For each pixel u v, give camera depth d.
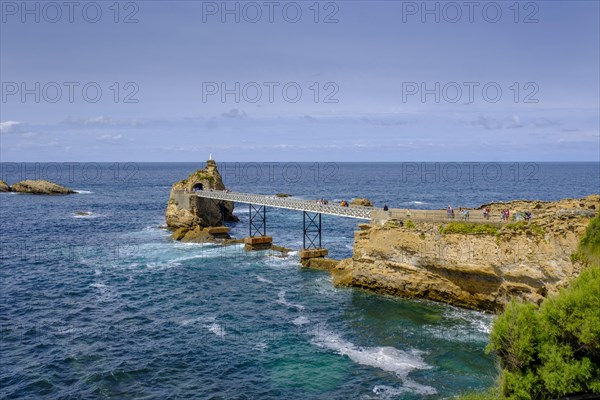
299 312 46.16
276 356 36.34
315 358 35.94
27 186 165.50
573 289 27.30
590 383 24.72
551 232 39.84
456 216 49.59
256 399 30.31
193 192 93.44
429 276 48.31
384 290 51.34
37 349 37.25
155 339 39.53
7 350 37.00
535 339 26.02
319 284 55.59
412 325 42.31
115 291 52.62
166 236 86.31
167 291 52.91
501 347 27.08
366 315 45.06
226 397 30.55
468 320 43.31
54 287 53.56
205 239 80.19
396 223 50.88
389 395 30.61
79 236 86.12
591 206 48.78
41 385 31.84
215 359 35.88
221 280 57.31
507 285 42.81
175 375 33.38
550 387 24.62
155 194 173.75
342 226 98.81
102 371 33.72
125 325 42.59
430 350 37.12
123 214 117.69
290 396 30.64
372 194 165.38
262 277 58.72
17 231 89.94
